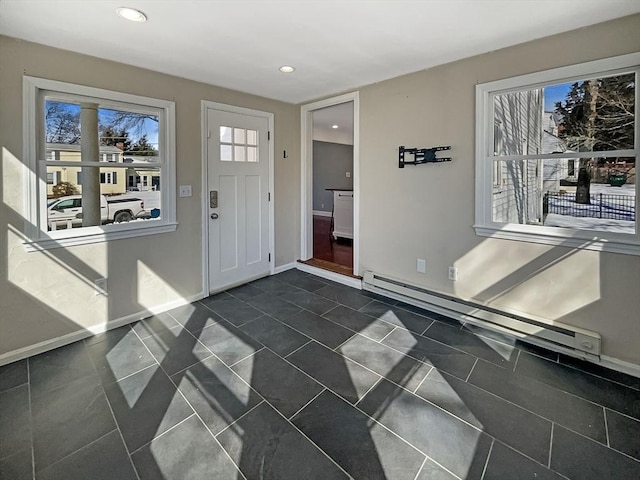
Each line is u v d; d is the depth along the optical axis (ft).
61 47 8.00
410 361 7.64
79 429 5.59
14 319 7.78
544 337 8.00
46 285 8.19
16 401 6.28
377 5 6.36
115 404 6.20
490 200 9.09
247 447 5.24
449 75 9.44
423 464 4.93
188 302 11.12
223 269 12.19
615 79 7.19
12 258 7.68
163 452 5.15
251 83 11.12
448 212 9.88
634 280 7.07
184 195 10.73
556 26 7.22
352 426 5.67
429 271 10.50
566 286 7.95
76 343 8.51
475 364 7.50
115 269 9.36
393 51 8.55
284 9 6.46
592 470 4.82
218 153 11.62
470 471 4.81
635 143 6.99
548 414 5.94
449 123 9.58
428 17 6.82
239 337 8.79
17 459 5.00
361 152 11.93
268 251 13.83
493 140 8.97
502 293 9.02
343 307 10.75
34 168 7.81
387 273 11.63
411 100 10.35
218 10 6.47
